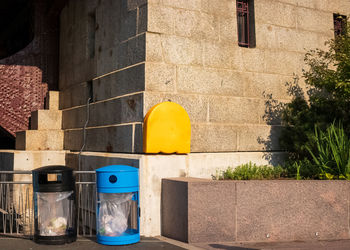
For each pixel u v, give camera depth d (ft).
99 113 32.50
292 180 23.53
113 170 21.53
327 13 36.19
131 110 27.40
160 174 24.84
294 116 30.83
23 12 53.11
